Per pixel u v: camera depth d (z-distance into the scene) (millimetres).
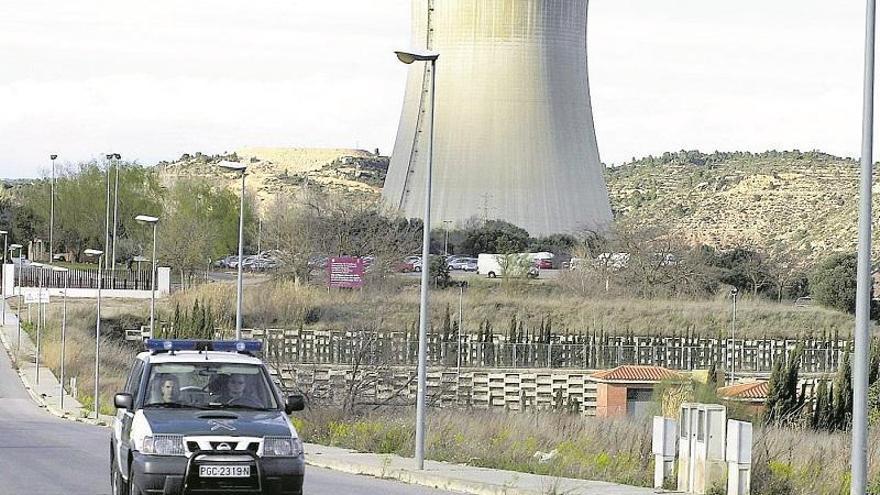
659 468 38781
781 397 80250
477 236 190875
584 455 48062
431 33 189000
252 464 28938
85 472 46094
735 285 193250
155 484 28672
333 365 119125
